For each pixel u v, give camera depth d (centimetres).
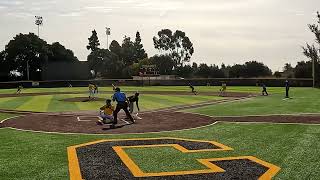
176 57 13725
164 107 3200
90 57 12406
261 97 4200
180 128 1919
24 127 1983
